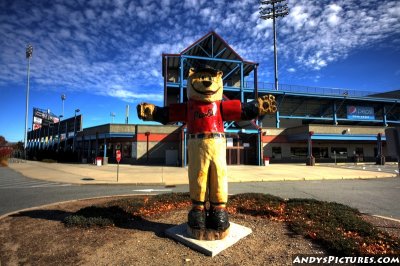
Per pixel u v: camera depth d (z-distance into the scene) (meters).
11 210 8.51
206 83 5.33
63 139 46.09
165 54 31.48
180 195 8.78
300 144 34.31
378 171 22.22
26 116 42.22
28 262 4.40
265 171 22.06
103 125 31.86
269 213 6.87
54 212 7.33
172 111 5.74
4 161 29.28
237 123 33.31
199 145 5.28
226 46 32.88
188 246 5.00
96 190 12.77
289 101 42.06
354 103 45.03
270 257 4.54
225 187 5.32
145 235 5.51
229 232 5.37
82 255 4.60
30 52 42.19
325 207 7.10
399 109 48.09
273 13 48.28
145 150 30.14
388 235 5.15
